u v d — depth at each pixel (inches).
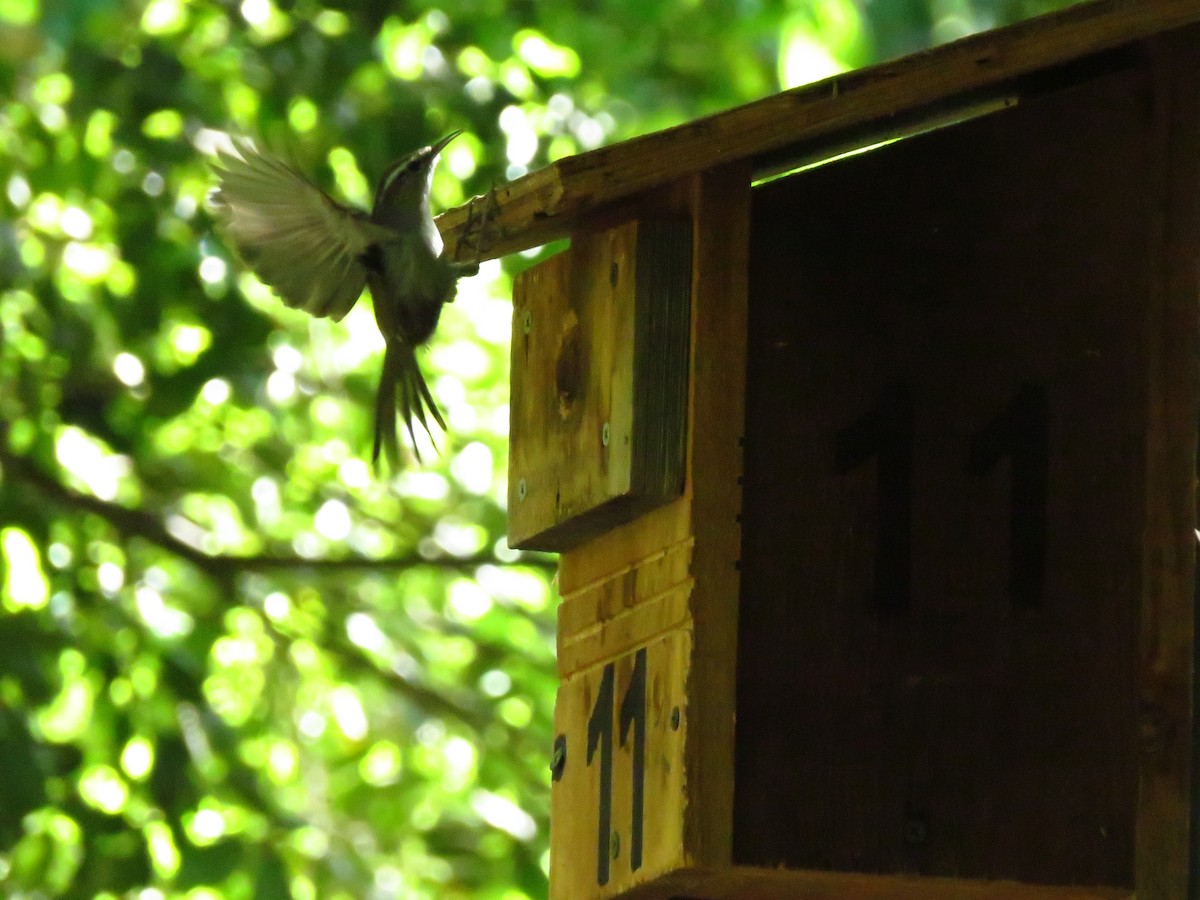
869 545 334.3
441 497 796.6
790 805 324.8
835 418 337.4
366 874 740.7
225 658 778.8
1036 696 330.3
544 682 778.2
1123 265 337.7
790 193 344.2
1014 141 346.6
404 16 736.3
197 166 721.6
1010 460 337.4
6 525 708.0
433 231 390.3
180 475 786.8
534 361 373.4
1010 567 334.3
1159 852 321.7
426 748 792.3
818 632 331.3
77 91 722.2
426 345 393.7
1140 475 331.9
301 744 784.9
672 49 800.3
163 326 708.0
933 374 339.9
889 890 339.0
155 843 688.4
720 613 327.3
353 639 780.0
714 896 351.9
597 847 352.8
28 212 765.9
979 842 327.0
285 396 746.8
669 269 337.7
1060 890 327.0
